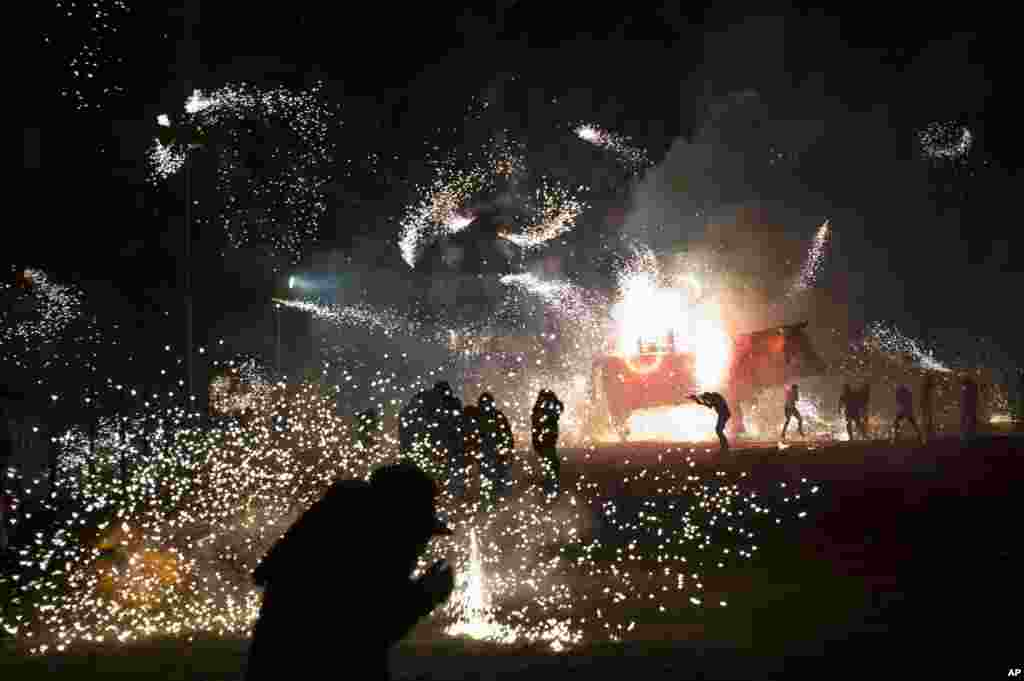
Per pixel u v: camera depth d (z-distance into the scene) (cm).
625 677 859
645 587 1286
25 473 1984
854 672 868
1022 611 1080
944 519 1778
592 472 2711
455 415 2095
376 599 484
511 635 1033
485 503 2005
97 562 1425
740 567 1410
